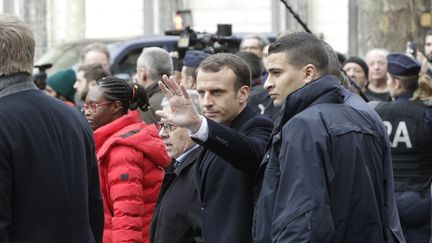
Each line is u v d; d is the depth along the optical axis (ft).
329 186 27.12
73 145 27.07
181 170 32.53
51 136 26.53
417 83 42.93
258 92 48.32
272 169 28.12
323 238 26.53
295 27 128.98
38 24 129.49
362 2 97.50
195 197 31.91
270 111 47.65
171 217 32.27
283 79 28.94
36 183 26.08
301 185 26.78
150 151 35.47
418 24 96.58
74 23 121.60
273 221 27.25
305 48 28.91
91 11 130.72
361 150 27.58
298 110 28.22
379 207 28.22
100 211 28.53
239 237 29.89
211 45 54.60
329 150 27.25
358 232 27.17
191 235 32.14
